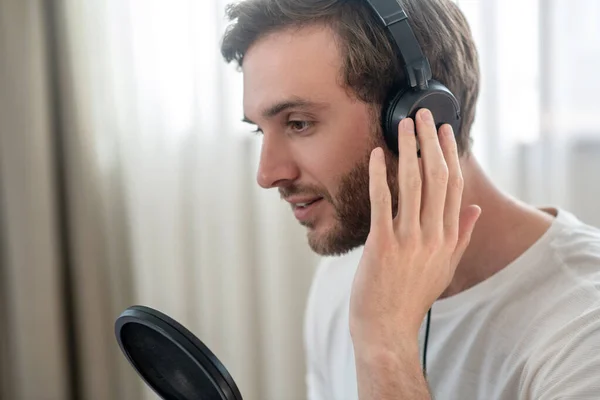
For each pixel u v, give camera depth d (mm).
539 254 775
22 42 1427
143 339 640
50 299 1511
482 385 761
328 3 720
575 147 1558
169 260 1562
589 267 742
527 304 748
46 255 1495
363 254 692
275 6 730
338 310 1016
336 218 776
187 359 617
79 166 1485
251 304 1595
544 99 1486
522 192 1540
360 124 738
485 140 1480
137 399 1601
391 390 662
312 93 724
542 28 1468
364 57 715
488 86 1461
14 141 1459
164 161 1527
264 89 741
